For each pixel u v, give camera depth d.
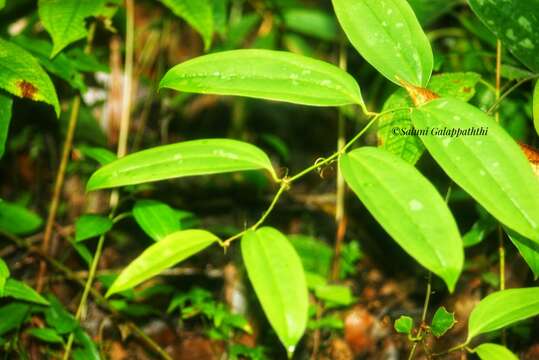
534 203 0.78
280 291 0.77
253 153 0.83
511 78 1.00
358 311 1.21
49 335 1.03
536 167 0.85
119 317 1.09
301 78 0.84
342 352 1.15
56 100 0.93
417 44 0.85
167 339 1.18
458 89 0.94
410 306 1.24
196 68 0.85
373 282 1.32
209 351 1.16
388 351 1.15
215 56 0.86
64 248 1.31
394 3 0.86
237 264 1.26
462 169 0.79
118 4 1.04
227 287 1.23
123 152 1.24
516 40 0.92
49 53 1.05
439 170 1.22
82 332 1.04
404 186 0.79
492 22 0.92
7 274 0.93
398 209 0.78
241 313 1.19
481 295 1.18
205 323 1.13
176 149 0.84
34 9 1.30
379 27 0.86
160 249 0.81
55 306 1.04
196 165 0.83
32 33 1.32
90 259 1.07
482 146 0.80
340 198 1.24
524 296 0.85
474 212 1.28
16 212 1.10
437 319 0.91
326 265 1.25
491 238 1.22
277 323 0.76
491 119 0.80
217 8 1.19
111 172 0.83
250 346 1.15
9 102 0.95
